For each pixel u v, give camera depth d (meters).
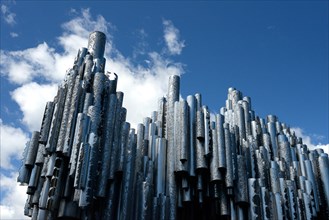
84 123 14.13
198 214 18.28
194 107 18.83
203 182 17.08
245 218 16.50
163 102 22.31
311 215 18.86
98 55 19.19
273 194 17.73
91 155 13.61
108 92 16.53
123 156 16.09
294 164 22.39
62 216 13.12
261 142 24.08
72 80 15.43
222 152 16.77
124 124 16.98
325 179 21.58
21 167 15.59
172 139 18.75
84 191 12.96
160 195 16.58
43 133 14.44
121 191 15.61
